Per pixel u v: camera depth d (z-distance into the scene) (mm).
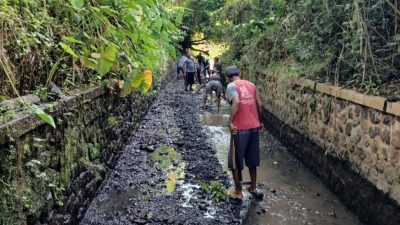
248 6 12758
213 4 21656
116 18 3789
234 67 5020
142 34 4031
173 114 10695
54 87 3279
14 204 2270
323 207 4559
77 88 4020
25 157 2439
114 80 5168
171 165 5969
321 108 5691
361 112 4418
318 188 5199
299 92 6723
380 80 4465
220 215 4238
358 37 4754
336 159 5066
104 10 3551
